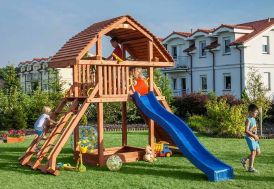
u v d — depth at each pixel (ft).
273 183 29.71
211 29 125.90
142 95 41.93
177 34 134.21
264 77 115.96
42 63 164.14
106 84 39.55
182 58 132.57
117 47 44.57
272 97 116.16
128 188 28.89
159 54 43.60
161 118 37.04
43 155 37.42
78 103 40.40
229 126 61.87
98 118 38.63
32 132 75.25
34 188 29.53
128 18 40.29
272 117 88.74
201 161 32.50
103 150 39.99
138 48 45.68
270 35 116.16
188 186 29.22
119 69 40.63
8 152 48.93
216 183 30.04
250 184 29.48
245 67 112.06
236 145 51.29
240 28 114.62
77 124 40.60
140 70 43.96
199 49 126.82
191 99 100.73
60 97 87.86
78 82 41.14
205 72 124.77
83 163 39.91
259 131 70.13
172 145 45.19
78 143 37.96
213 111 65.26
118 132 72.64
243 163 34.32
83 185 30.12
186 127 36.58
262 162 38.34
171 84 137.80
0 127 82.84
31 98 87.81
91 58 40.14
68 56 38.83
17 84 129.59
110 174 34.12
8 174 34.94
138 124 87.30
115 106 89.40
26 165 39.24
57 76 104.83
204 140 57.00
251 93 72.08
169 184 29.94
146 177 32.58
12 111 80.79
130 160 40.22
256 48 114.01
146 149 40.60
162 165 37.96
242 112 64.95
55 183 31.04
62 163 37.88
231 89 116.06
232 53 115.65
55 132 38.37
